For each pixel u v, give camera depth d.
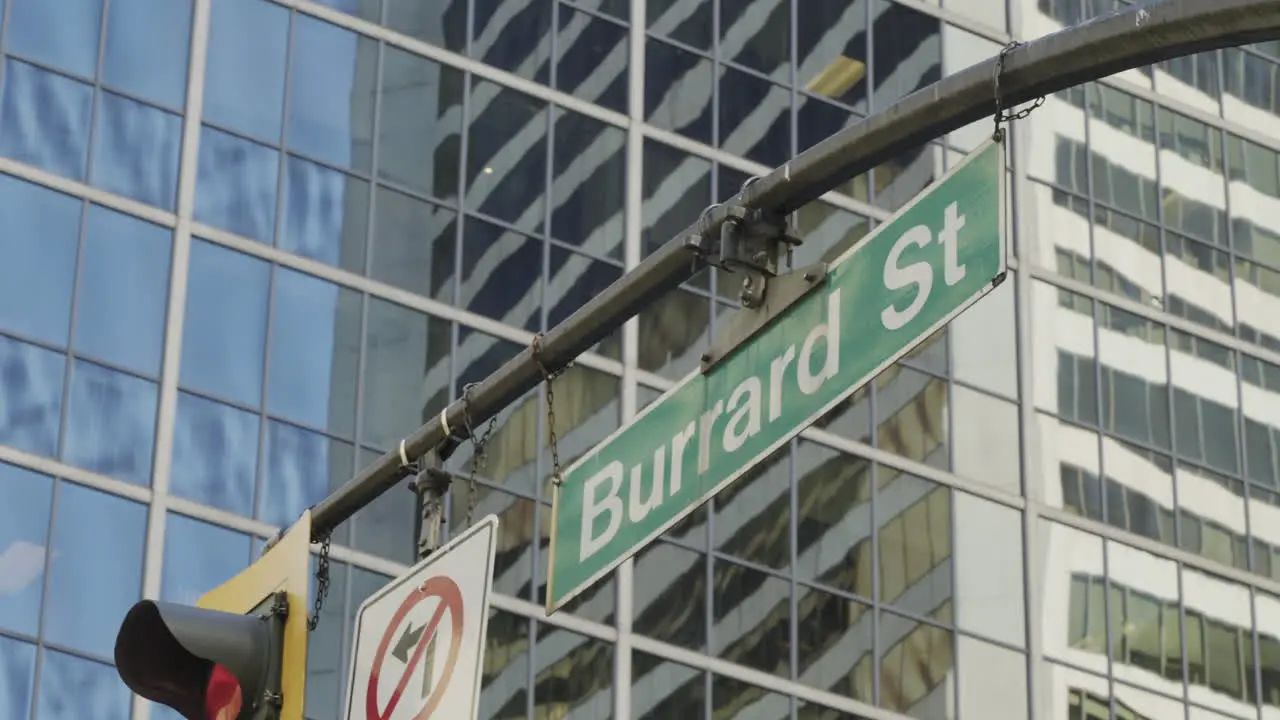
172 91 54.31
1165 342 65.38
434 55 57.50
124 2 54.41
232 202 54.19
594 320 13.30
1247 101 69.38
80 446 50.81
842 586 57.94
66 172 52.59
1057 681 60.16
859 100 61.88
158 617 14.11
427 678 13.32
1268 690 63.38
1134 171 66.75
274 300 53.84
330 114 55.91
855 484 59.16
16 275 51.41
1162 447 64.25
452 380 55.00
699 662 55.44
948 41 63.69
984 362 62.53
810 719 56.16
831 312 11.94
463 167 56.91
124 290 52.41
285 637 13.80
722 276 59.06
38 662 48.88
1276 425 66.25
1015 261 64.00
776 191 12.34
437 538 14.35
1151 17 10.51
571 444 55.78
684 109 59.88
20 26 53.09
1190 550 63.66
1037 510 61.56
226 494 51.97
